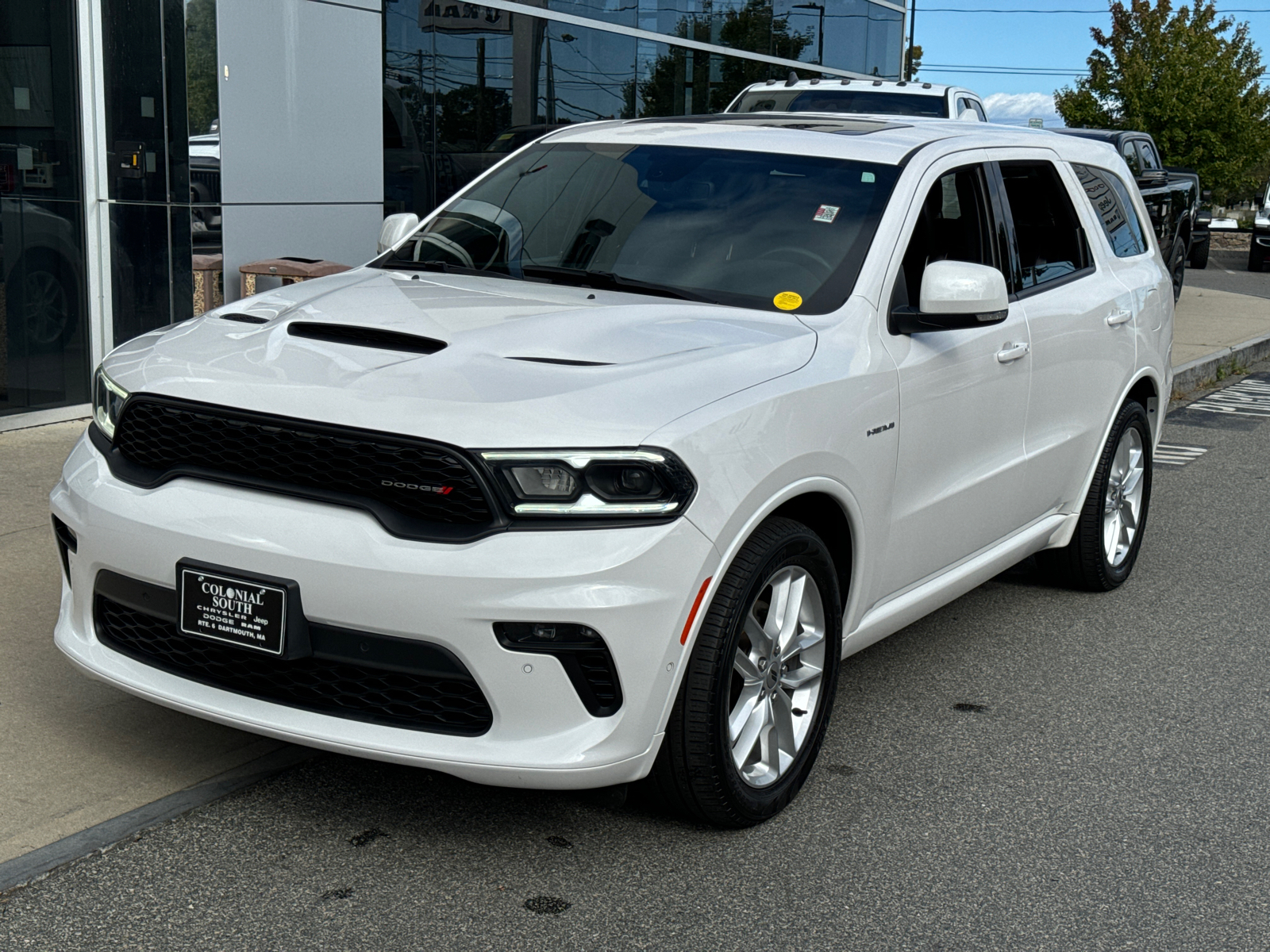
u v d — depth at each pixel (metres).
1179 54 38.06
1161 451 9.46
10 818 3.35
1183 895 3.34
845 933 3.09
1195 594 5.99
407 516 3.06
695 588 3.13
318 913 3.05
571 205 4.58
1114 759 4.17
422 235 4.78
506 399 3.12
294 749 3.84
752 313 3.90
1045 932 3.14
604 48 12.43
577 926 3.06
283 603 3.07
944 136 4.77
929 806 3.78
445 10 10.41
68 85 7.60
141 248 8.09
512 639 3.03
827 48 16.66
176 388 3.33
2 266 7.36
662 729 3.20
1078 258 5.45
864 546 3.86
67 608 3.72
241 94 8.59
